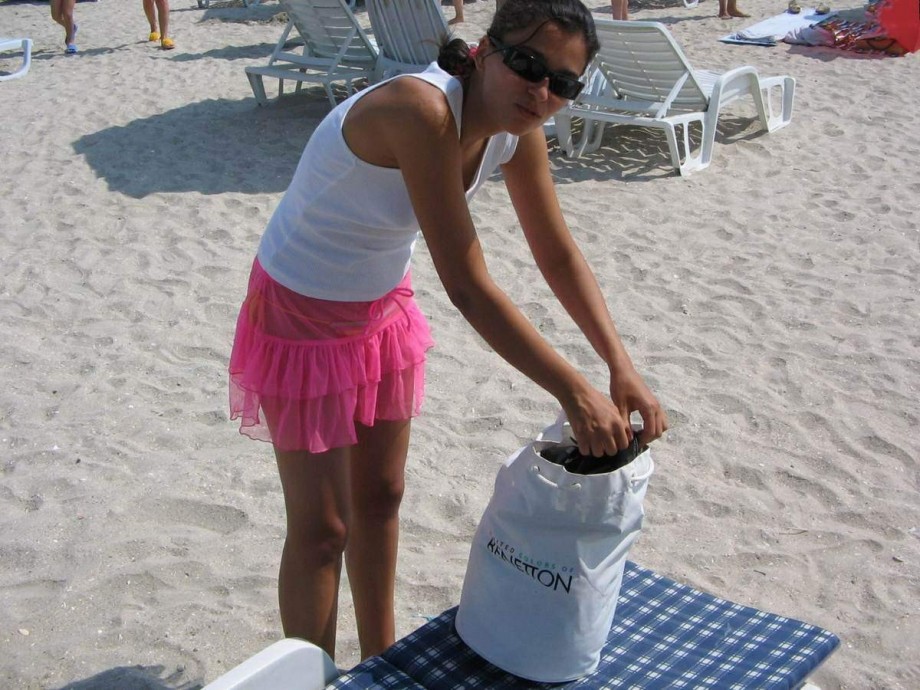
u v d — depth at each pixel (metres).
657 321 4.36
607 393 3.82
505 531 1.80
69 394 3.78
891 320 4.31
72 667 2.50
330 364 1.93
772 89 7.67
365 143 1.74
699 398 3.76
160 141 6.68
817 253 4.99
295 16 7.34
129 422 3.59
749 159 6.31
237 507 3.12
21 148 6.58
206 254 5.02
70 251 5.04
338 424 1.96
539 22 1.59
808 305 4.47
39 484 3.22
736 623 1.98
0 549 2.90
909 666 2.54
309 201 1.87
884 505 3.17
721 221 5.40
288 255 1.92
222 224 5.37
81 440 3.47
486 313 1.73
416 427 3.59
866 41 8.55
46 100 7.81
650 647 1.92
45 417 3.62
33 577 2.81
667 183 5.96
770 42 8.89
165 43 9.68
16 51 9.86
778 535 3.04
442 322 4.39
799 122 6.93
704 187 5.89
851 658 2.57
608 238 5.21
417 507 3.16
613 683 1.81
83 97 7.85
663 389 3.82
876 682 2.49
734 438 3.52
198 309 4.46
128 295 4.58
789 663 1.83
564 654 1.79
